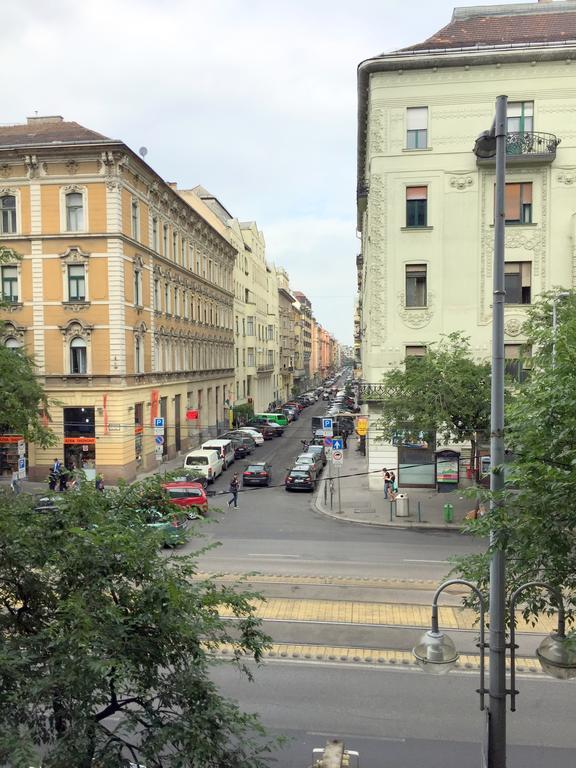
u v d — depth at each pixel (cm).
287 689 1099
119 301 3241
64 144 3142
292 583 1641
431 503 2719
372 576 1705
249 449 4506
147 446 3644
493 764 657
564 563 718
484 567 809
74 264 3259
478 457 2770
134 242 3438
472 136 2811
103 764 536
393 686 1110
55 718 572
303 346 14262
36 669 580
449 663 655
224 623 671
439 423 2222
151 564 630
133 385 3444
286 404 7450
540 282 2788
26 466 3262
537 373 969
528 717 1005
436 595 685
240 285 6831
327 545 2083
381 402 2925
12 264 3269
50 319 3269
